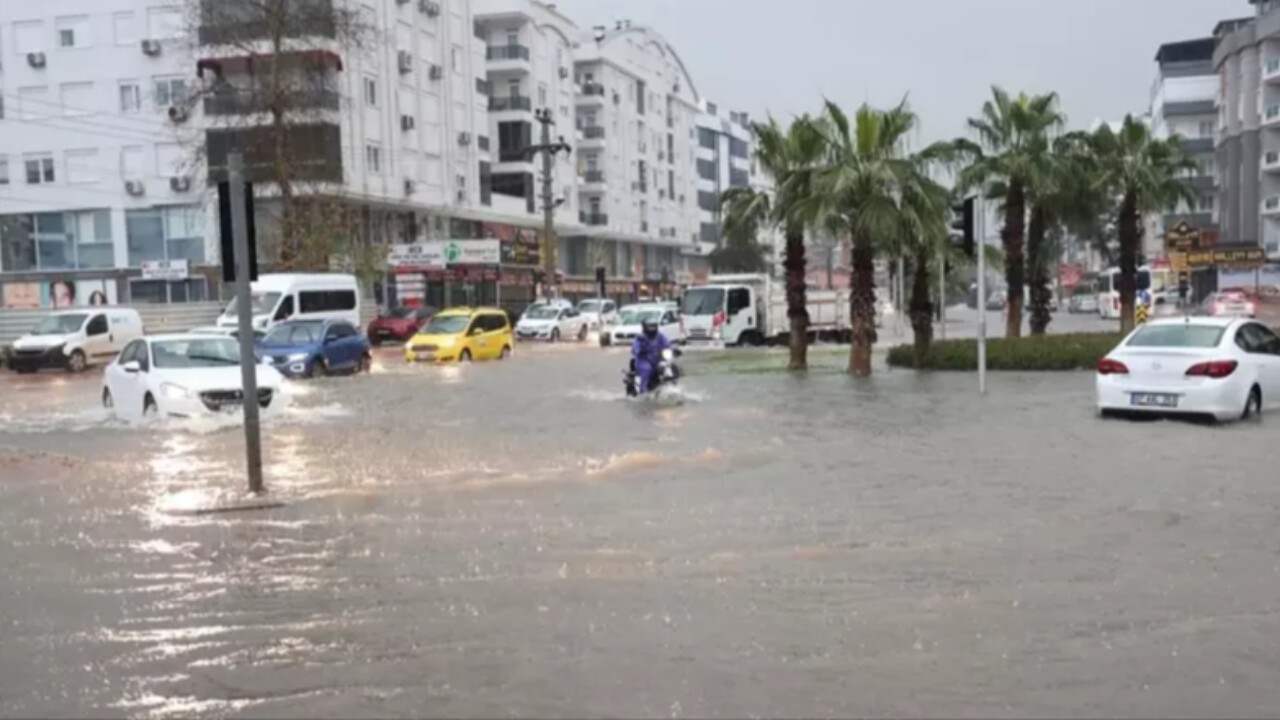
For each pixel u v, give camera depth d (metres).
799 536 8.02
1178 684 4.97
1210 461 11.12
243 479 10.91
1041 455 11.74
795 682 5.04
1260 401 14.72
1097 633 5.69
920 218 23.42
